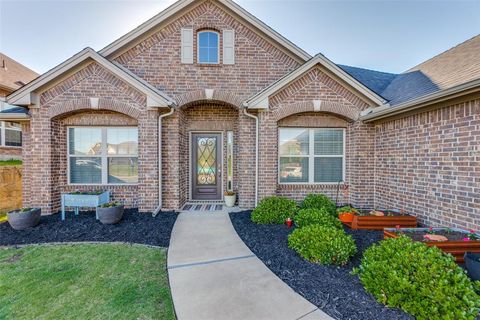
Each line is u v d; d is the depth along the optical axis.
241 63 8.57
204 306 3.16
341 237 4.38
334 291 3.35
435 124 5.83
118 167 8.40
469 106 5.02
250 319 2.89
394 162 7.20
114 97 7.54
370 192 8.11
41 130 7.39
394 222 6.09
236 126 9.36
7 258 4.74
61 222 6.68
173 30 8.42
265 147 7.89
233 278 3.85
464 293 2.69
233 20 8.57
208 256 4.68
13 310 3.18
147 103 7.45
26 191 7.91
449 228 5.36
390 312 2.86
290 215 6.53
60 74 7.24
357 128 8.08
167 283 3.79
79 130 8.27
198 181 9.64
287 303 3.18
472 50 7.13
